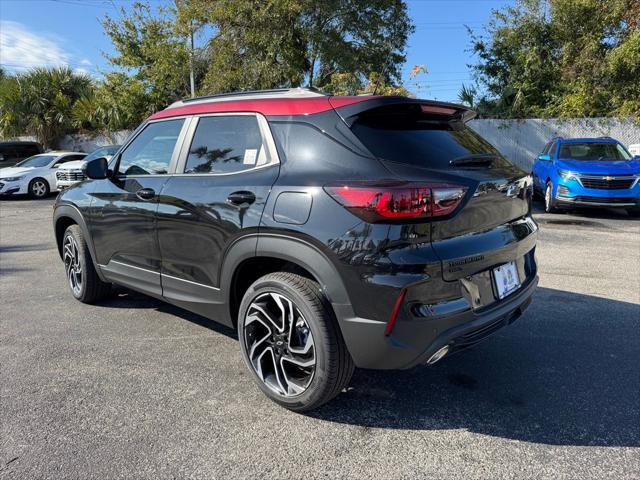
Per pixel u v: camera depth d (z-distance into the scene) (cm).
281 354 281
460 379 322
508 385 313
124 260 398
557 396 299
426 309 239
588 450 246
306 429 267
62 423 273
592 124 1545
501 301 281
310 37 1539
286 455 245
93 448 250
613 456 241
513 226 302
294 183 267
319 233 250
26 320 436
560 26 1667
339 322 252
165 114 377
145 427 269
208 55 1738
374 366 252
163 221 345
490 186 270
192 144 344
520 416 278
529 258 330
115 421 275
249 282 319
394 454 245
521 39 1755
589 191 934
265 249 274
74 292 486
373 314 241
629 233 813
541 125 1589
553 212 1051
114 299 495
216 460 241
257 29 1491
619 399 294
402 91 1547
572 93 1630
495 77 1873
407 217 235
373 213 236
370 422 274
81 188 448
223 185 304
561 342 377
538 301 470
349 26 1603
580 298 477
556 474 228
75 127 2275
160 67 1839
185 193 327
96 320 436
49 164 1598
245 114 313
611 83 1567
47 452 247
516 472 230
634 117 1498
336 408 288
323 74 1739
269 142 293
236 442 255
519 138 1616
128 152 402
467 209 255
